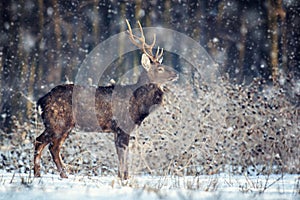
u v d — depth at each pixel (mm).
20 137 24250
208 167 21234
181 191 14148
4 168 21422
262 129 22766
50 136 18938
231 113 23125
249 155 22500
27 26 46062
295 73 39344
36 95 44844
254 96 24312
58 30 47125
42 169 20797
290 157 22609
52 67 46750
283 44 42938
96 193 13266
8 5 45594
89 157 21734
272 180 18453
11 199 12680
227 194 13828
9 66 44094
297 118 23469
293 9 44094
